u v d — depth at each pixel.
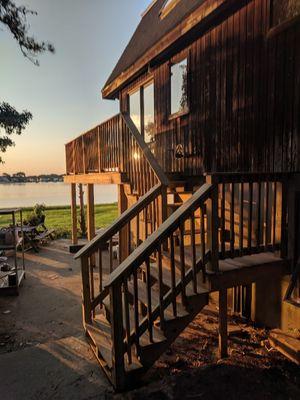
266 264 3.30
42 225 11.01
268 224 3.75
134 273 2.71
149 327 2.79
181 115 5.52
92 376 2.92
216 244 2.99
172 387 2.68
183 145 5.56
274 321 3.82
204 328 3.93
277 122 3.54
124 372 2.67
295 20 3.21
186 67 5.38
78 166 8.33
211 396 2.55
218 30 4.51
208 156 4.87
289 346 3.14
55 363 3.16
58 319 4.41
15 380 2.88
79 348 3.48
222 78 4.48
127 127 5.17
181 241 2.89
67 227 13.32
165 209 4.11
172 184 5.31
